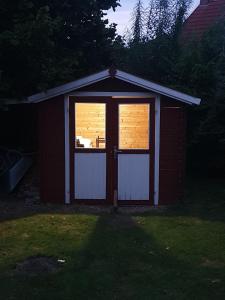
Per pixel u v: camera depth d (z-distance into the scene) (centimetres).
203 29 1012
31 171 644
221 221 473
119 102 536
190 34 918
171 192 550
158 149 542
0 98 558
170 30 829
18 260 355
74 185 550
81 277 323
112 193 548
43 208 527
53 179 551
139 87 533
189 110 703
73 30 718
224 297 295
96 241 402
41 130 546
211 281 320
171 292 303
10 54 547
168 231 436
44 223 459
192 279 323
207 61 738
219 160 705
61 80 581
